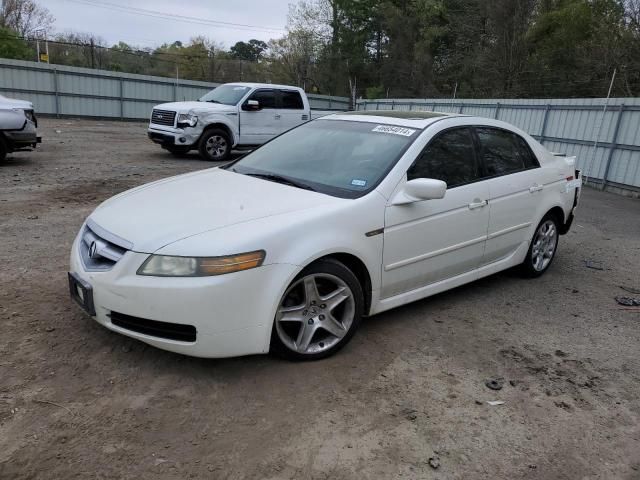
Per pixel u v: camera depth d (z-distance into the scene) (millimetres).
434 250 4133
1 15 50188
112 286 3092
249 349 3162
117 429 2740
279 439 2758
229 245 3039
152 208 3553
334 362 3539
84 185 9219
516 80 30844
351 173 3980
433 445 2807
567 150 14898
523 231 5082
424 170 4086
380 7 43719
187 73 52000
